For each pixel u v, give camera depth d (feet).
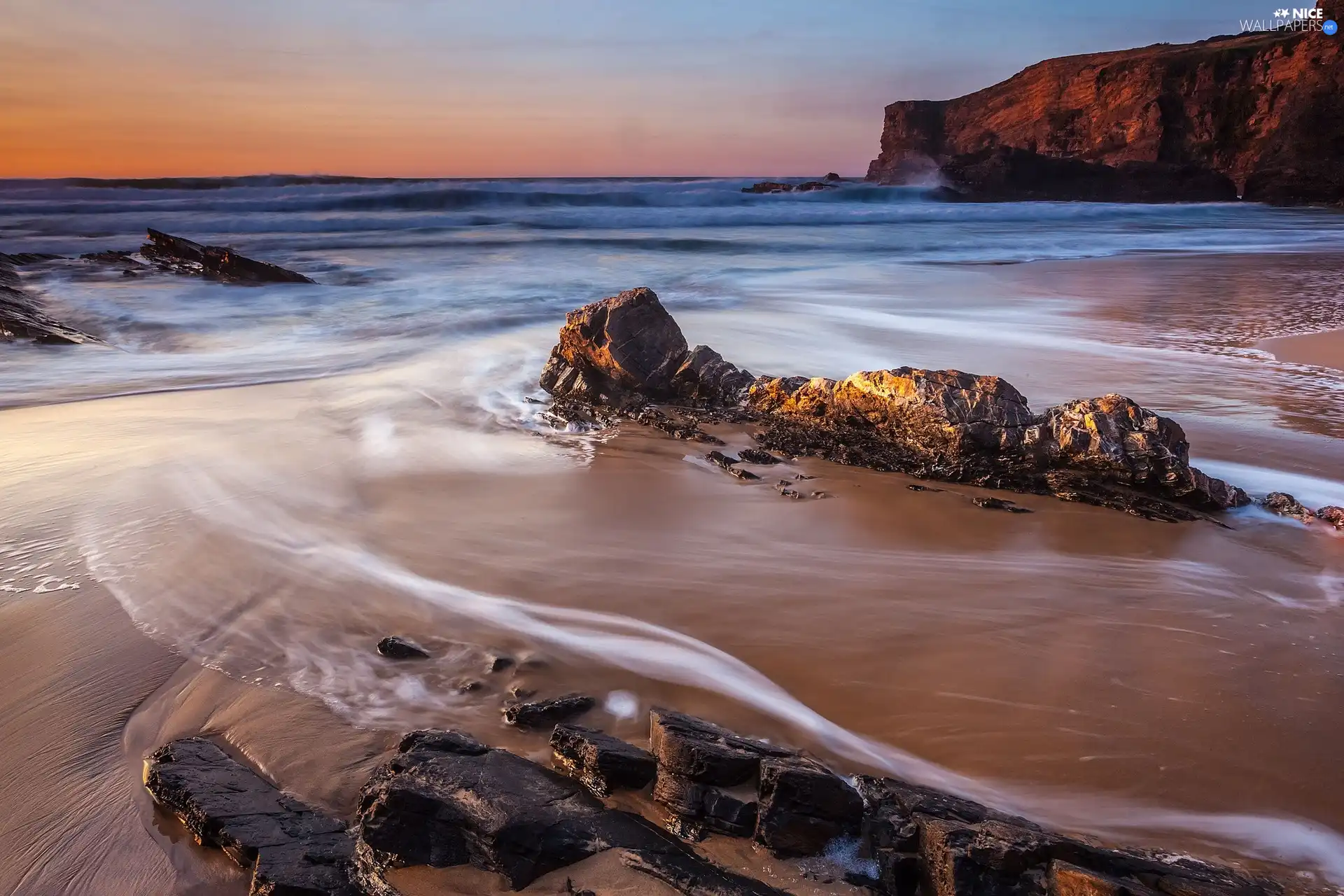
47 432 29.96
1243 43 355.97
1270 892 10.86
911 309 57.88
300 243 103.86
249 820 11.60
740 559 20.48
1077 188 273.75
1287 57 284.41
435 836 11.04
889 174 413.59
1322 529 22.41
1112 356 42.27
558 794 11.70
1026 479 25.26
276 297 63.31
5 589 18.57
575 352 35.88
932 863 10.58
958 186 273.95
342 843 11.34
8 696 14.89
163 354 44.91
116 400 34.81
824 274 78.28
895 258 94.53
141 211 140.97
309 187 180.34
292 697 14.92
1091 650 16.53
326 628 17.24
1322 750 13.62
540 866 10.71
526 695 15.01
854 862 10.94
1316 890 11.02
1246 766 13.28
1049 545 21.38
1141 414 25.27
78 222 120.37
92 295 62.59
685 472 26.94
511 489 25.20
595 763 12.25
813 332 49.19
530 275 76.59
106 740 13.87
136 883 11.09
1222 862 11.42
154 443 28.81
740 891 10.22
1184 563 20.40
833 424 30.19
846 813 11.16
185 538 21.26
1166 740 13.87
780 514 23.39
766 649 16.58
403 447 29.01
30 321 48.52
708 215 154.51
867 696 15.11
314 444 29.17
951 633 17.19
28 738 13.85
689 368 34.42
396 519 22.72
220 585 18.92
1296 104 275.80
